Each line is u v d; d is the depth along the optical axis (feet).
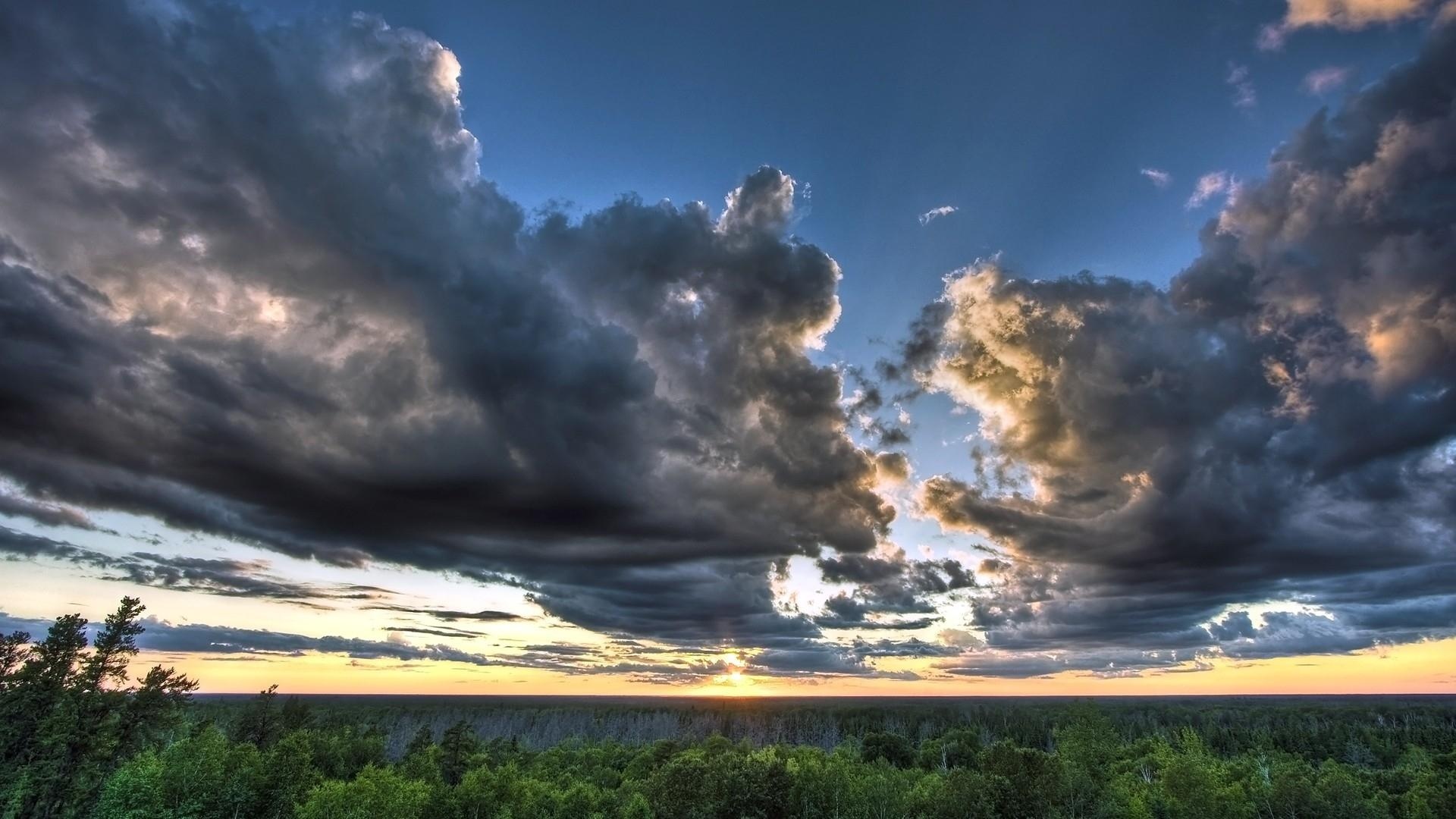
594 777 383.65
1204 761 302.45
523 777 332.39
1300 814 269.23
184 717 291.99
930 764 419.95
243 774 269.03
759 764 283.18
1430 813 262.06
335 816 238.68
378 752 428.97
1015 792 248.32
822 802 272.92
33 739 219.41
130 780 228.43
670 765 291.58
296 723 457.27
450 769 366.63
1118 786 274.77
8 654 228.63
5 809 207.10
